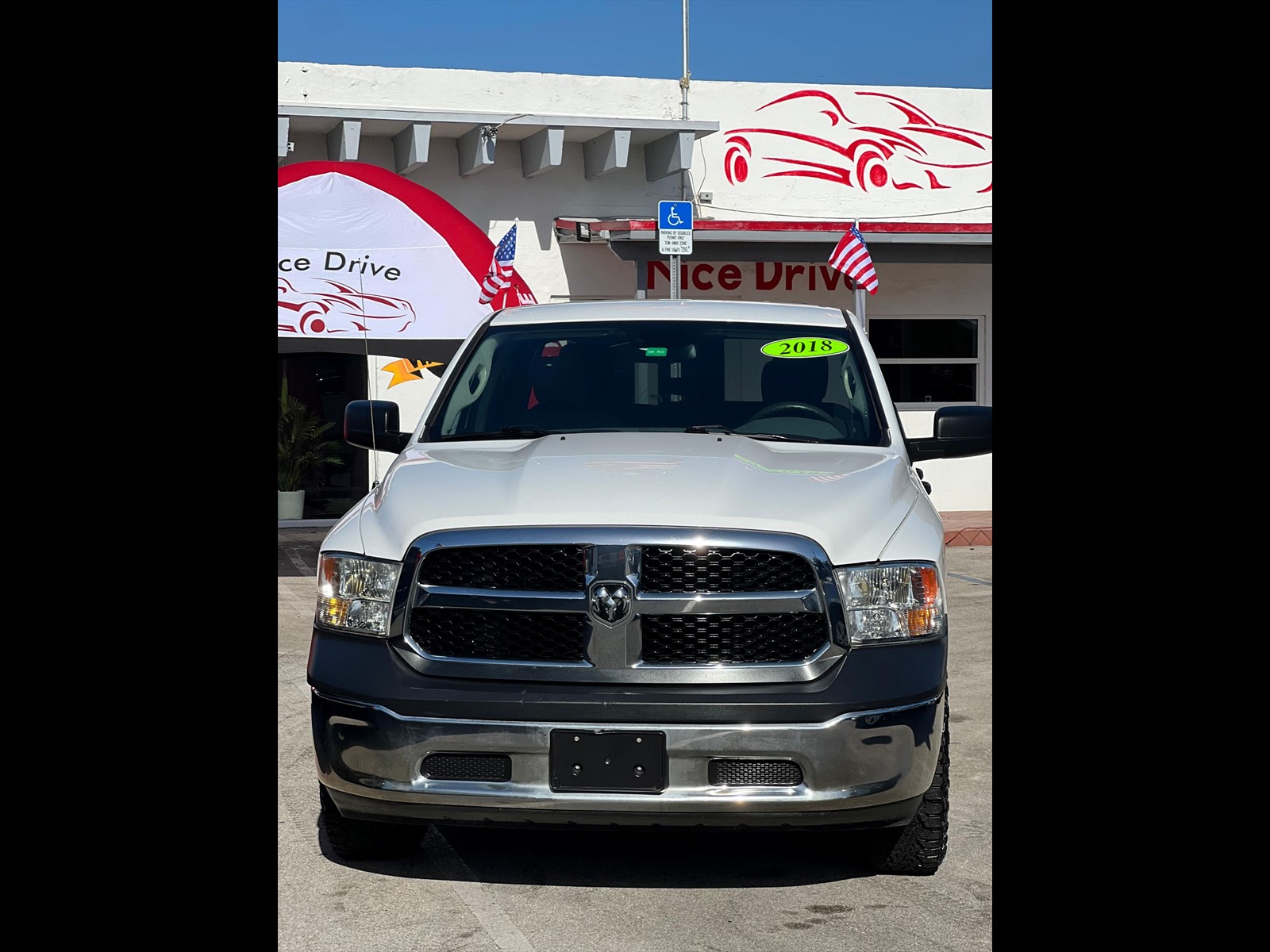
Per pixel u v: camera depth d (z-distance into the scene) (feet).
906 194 54.24
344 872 13.99
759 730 12.07
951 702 22.53
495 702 12.18
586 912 12.85
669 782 12.10
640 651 12.26
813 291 52.37
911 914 12.82
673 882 13.69
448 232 38.37
